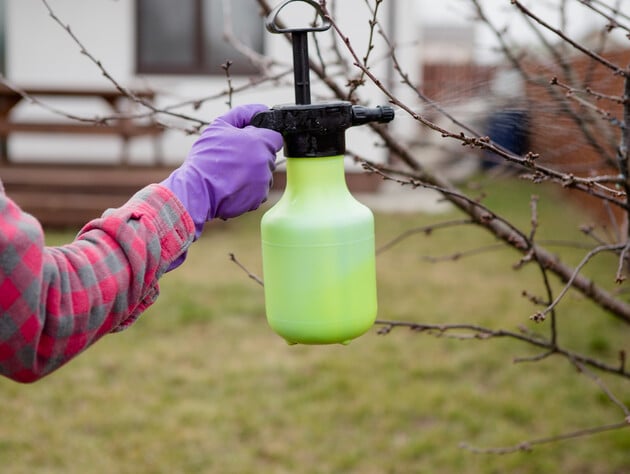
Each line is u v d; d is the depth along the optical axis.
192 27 9.87
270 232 1.08
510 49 2.15
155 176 8.30
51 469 3.62
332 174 1.07
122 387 4.41
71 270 0.90
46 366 0.90
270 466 3.66
